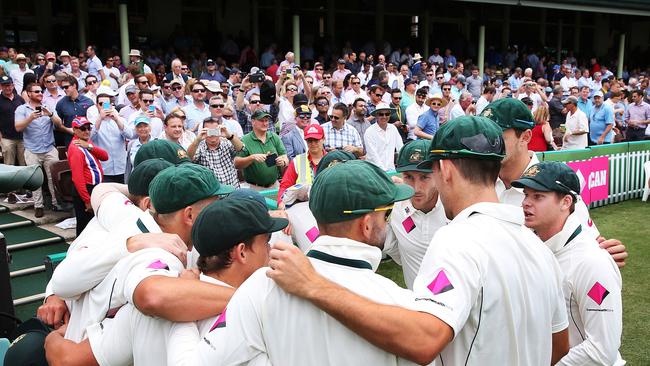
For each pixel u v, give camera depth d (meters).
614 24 23.83
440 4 22.08
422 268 1.69
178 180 2.21
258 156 6.26
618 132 12.41
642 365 4.15
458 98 12.84
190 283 1.82
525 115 2.55
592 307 2.21
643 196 9.82
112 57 12.79
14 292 5.41
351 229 1.61
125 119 8.02
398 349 1.46
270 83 7.91
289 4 19.16
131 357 1.99
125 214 2.53
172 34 16.27
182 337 1.77
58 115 7.95
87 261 2.08
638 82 18.50
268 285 1.58
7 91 7.71
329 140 7.10
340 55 17.78
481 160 1.77
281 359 1.54
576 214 2.60
